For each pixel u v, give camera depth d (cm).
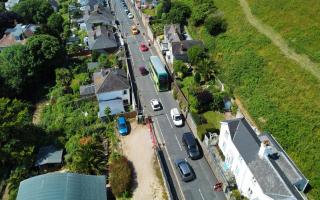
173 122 6228
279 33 6950
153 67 7275
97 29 9450
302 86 5628
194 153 5366
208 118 6034
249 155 4394
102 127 6122
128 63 8275
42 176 4597
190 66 7462
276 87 5869
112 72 6831
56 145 5766
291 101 5506
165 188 4966
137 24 10556
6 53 7600
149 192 4938
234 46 7162
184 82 7075
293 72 5916
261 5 7944
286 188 3875
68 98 7025
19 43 9262
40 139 5909
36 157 5512
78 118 6341
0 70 7356
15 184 5038
